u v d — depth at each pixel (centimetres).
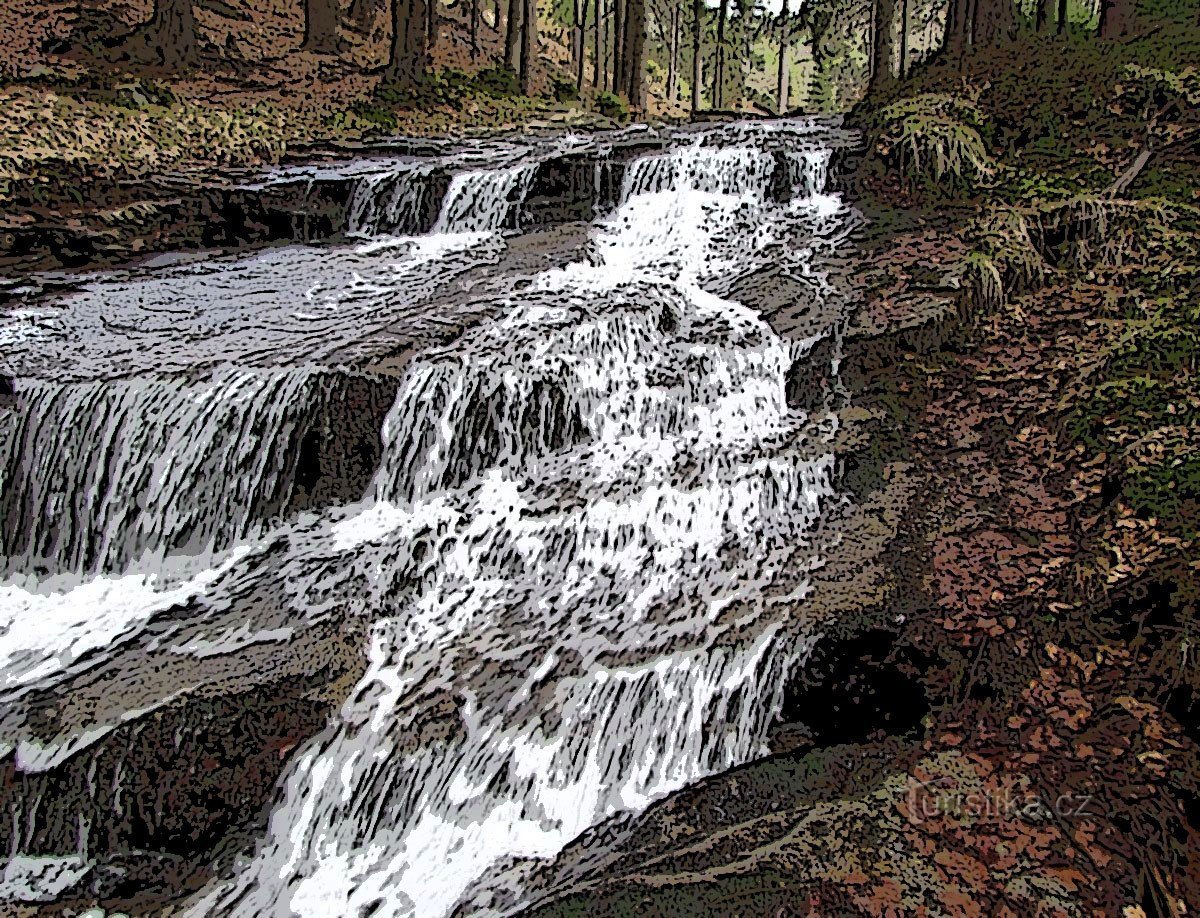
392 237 1130
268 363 726
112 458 689
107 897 471
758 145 1188
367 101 1711
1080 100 1001
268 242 1096
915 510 640
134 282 947
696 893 429
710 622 561
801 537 638
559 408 747
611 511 664
